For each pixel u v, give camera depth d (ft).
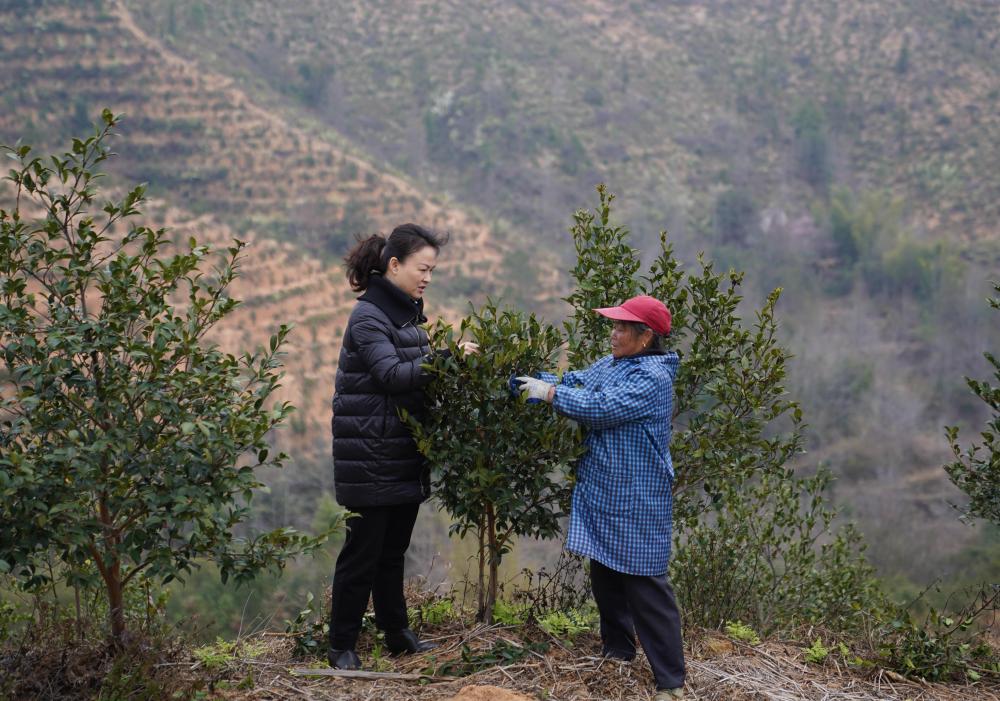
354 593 13.08
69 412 11.78
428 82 432.66
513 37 472.85
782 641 15.60
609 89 447.01
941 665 14.19
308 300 215.72
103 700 11.19
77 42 313.32
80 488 11.11
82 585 11.03
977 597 15.78
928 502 176.55
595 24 494.18
